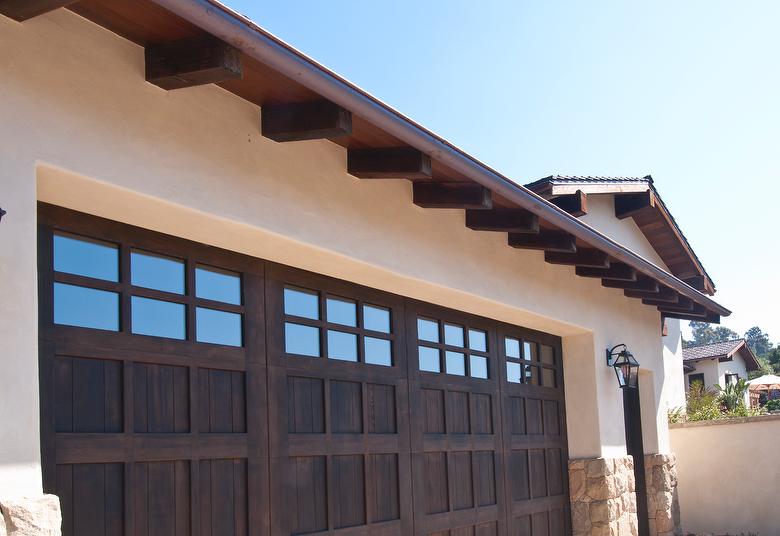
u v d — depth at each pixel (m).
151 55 3.68
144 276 4.18
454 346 6.74
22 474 2.97
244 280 4.79
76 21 3.47
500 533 6.92
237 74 3.53
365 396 5.62
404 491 5.83
